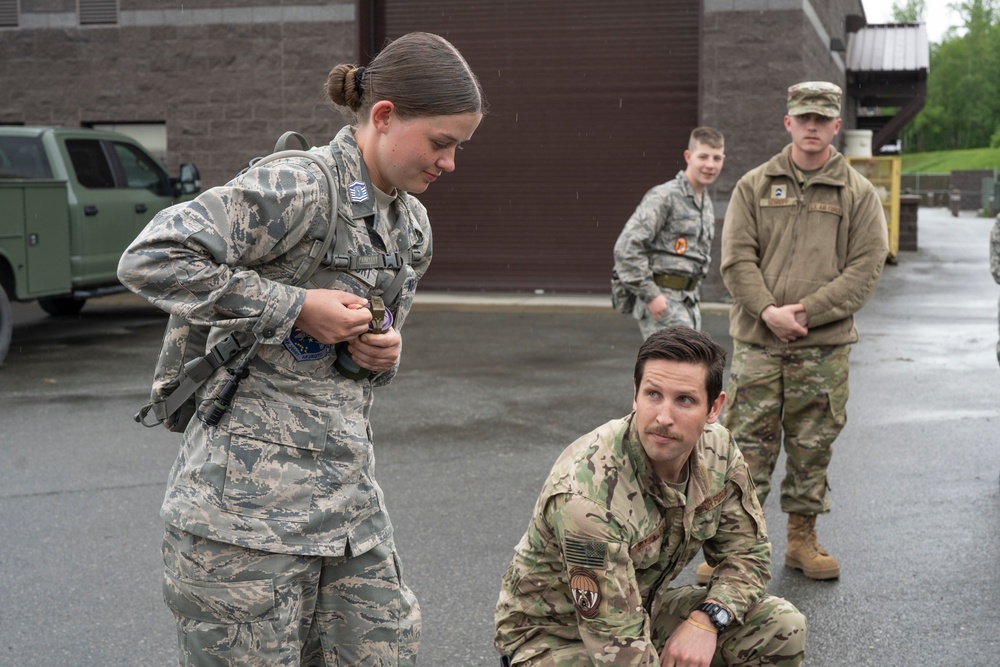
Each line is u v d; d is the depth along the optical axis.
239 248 2.19
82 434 6.65
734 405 4.51
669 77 13.11
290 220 2.21
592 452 2.62
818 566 4.26
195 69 13.88
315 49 13.56
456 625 3.82
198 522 2.23
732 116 12.56
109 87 14.14
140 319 12.03
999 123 105.38
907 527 4.87
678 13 12.98
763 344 4.43
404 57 2.24
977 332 10.60
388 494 5.36
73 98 14.25
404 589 2.50
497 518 4.99
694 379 2.50
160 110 14.04
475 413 7.17
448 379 8.34
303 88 13.65
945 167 94.88
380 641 2.42
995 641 3.67
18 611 3.95
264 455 2.25
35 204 9.59
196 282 2.14
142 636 3.75
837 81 17.28
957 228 30.44
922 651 3.60
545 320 11.70
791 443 4.42
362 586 2.40
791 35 12.34
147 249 2.15
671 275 5.90
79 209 10.22
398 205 2.41
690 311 6.00
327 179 2.25
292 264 2.27
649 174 13.30
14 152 10.27
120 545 4.65
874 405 7.37
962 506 5.16
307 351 2.27
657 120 13.20
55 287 9.88
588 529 2.56
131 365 9.09
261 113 13.79
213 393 2.27
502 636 2.85
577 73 13.31
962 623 3.82
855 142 17.78
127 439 6.52
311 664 2.49
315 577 2.35
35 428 6.80
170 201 11.64
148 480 5.65
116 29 14.03
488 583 4.21
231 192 2.18
